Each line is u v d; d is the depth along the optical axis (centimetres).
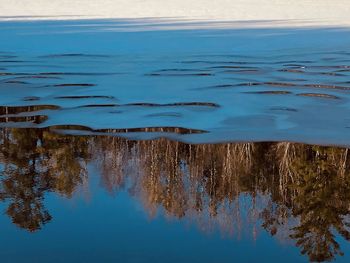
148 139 707
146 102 923
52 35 1814
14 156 621
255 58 1399
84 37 1769
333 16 2411
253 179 539
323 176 548
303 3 3164
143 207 459
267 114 836
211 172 558
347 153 636
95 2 3256
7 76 1174
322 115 825
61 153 634
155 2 3206
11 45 1627
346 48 1540
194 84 1075
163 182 525
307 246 386
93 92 1007
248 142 689
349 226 422
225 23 2139
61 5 3066
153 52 1499
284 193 496
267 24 2103
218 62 1343
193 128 760
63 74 1196
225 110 863
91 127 770
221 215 442
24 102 932
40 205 463
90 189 502
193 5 2998
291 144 678
